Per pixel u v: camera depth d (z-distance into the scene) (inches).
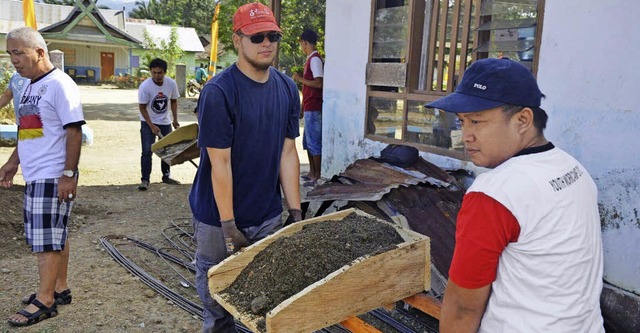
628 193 141.7
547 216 57.1
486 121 60.7
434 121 206.1
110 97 968.3
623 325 141.9
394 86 221.5
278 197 128.3
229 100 108.8
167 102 300.8
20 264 189.3
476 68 61.8
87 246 209.6
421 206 160.2
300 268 85.8
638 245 140.8
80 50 1437.0
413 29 210.5
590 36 147.9
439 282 141.3
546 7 159.3
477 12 186.4
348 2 238.7
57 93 139.6
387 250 83.7
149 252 205.5
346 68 244.1
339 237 91.1
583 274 59.2
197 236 120.7
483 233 58.3
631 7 137.6
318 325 78.3
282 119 120.6
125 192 296.8
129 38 1369.3
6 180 158.4
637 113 138.1
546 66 160.6
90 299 163.6
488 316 61.9
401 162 187.3
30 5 406.0
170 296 166.4
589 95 149.2
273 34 109.2
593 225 60.9
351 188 170.6
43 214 143.3
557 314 57.9
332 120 255.4
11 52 138.7
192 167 375.2
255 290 88.3
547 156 60.6
